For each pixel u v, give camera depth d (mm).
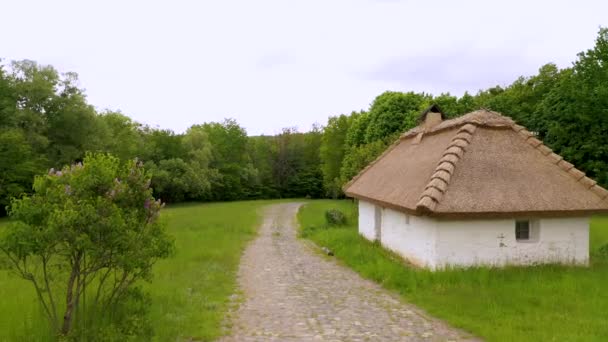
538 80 45844
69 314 7410
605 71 34656
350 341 8078
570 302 9906
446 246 13383
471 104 43000
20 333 7668
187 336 8203
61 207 7102
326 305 10758
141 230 7930
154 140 65812
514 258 13703
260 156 86562
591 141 33625
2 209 40594
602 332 8039
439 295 11031
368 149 37344
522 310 9539
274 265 16703
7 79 40656
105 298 9477
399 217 16656
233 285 13125
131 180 8062
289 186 85438
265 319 9531
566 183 14352
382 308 10445
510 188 13812
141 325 7727
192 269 14594
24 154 36969
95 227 6961
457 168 14180
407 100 46844
